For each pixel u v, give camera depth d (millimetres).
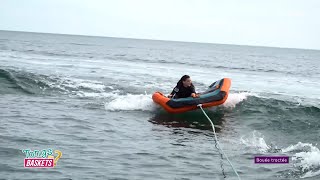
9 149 7160
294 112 12383
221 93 11930
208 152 7891
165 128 10047
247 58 71375
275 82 25969
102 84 17391
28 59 30109
